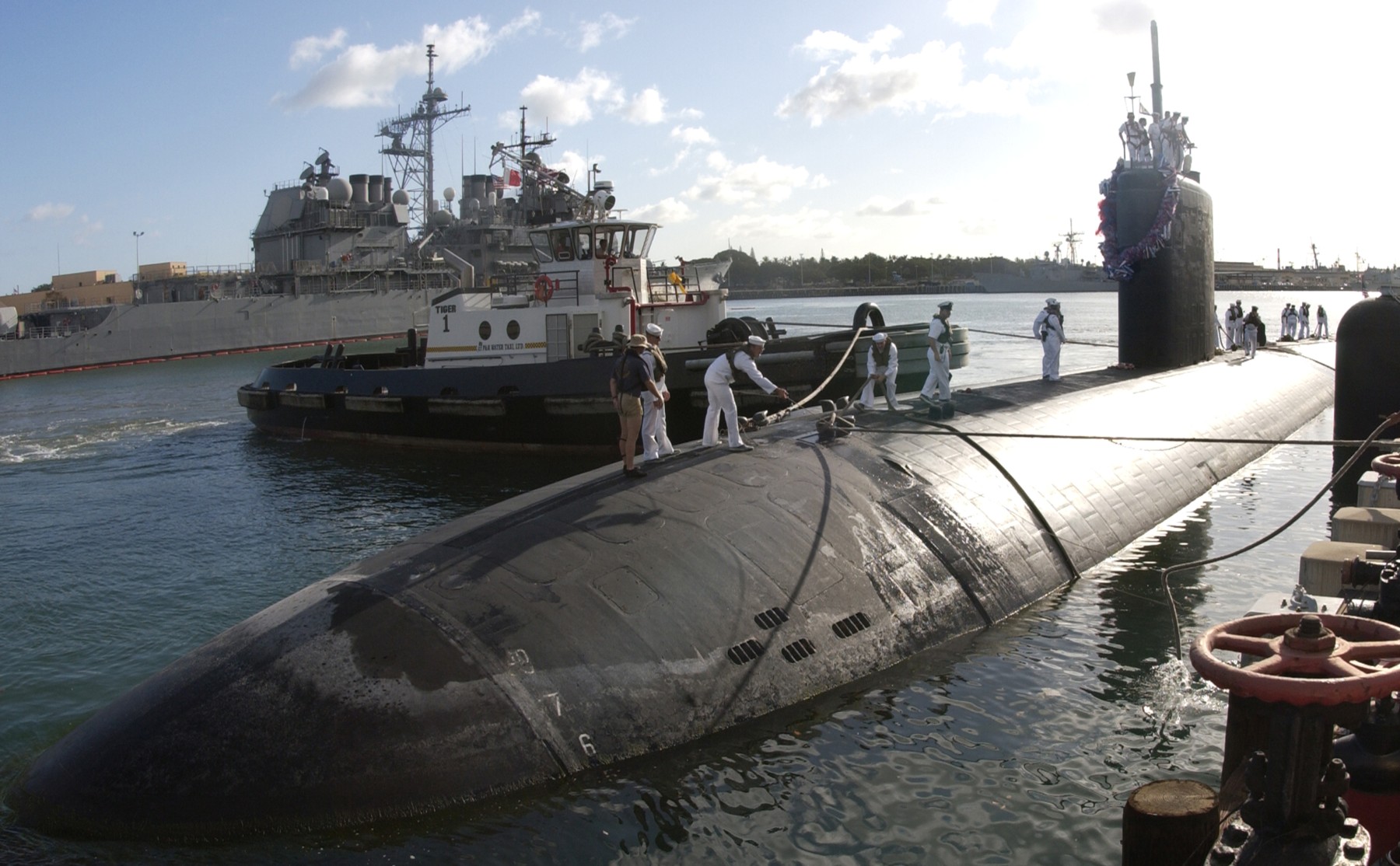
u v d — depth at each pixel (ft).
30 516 70.13
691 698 29.78
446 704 26.84
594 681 28.76
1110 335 230.07
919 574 38.58
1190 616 40.42
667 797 26.78
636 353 39.86
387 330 234.38
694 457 42.68
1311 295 538.06
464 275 141.69
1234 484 63.67
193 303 209.56
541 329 89.71
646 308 90.48
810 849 25.09
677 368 80.69
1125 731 30.83
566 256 91.97
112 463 92.79
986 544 42.27
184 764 25.80
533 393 84.53
